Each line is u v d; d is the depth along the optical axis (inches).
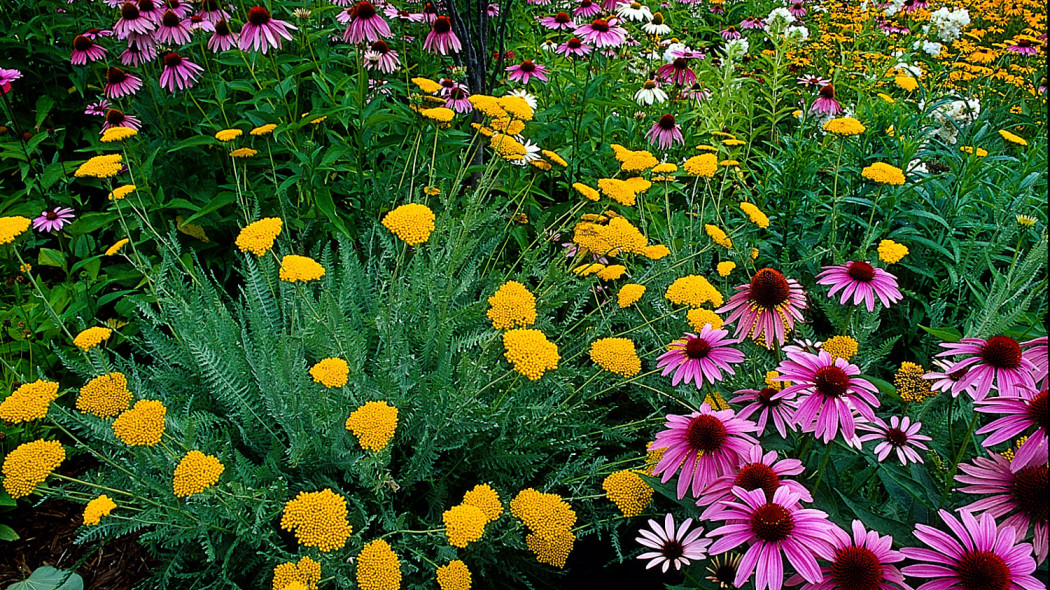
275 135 119.7
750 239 130.7
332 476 89.7
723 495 59.5
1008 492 53.0
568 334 108.7
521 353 75.8
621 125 169.8
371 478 77.7
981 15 296.7
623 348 84.4
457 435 87.6
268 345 94.0
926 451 68.2
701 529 67.4
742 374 90.3
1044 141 134.9
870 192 134.1
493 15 191.5
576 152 149.6
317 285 118.3
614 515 84.7
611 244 101.3
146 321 110.3
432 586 82.4
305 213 131.0
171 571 81.7
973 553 48.6
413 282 102.3
